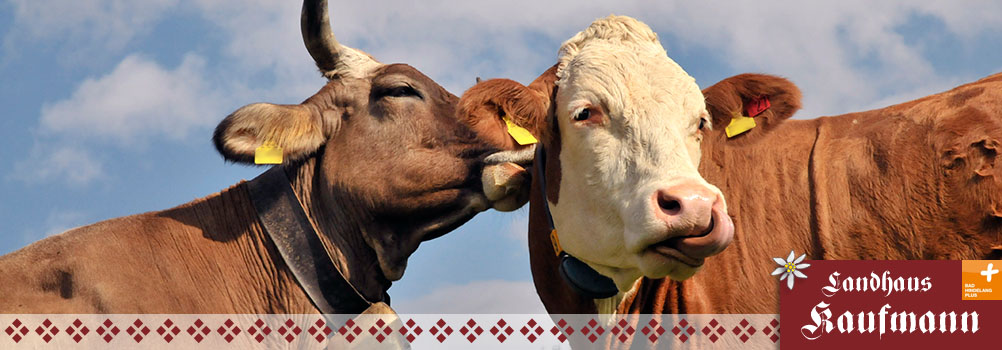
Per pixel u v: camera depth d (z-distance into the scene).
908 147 5.11
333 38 6.69
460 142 6.43
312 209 6.58
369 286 6.54
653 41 5.07
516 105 4.91
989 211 4.80
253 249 6.36
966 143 4.94
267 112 6.33
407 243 6.52
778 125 5.36
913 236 5.00
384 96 6.53
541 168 5.37
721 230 4.23
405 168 6.39
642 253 4.48
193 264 6.19
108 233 6.13
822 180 5.26
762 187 5.39
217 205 6.47
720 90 5.25
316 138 6.52
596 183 4.74
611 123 4.74
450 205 6.41
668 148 4.58
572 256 5.10
